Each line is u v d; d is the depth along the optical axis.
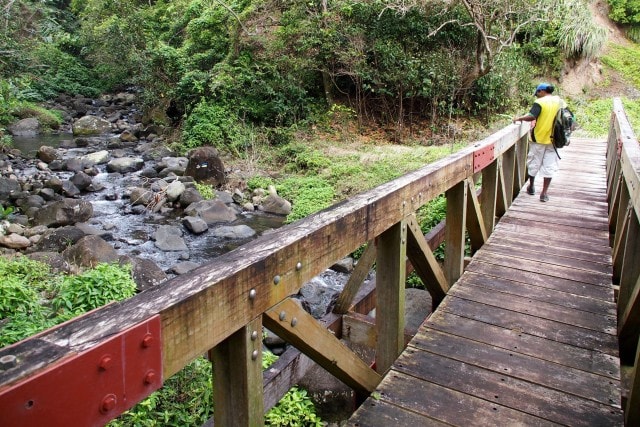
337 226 2.01
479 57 12.70
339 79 14.62
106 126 16.47
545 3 14.45
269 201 9.83
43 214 8.30
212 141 13.02
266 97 13.95
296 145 12.25
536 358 2.82
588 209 5.96
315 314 5.80
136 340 1.15
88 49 20.89
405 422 2.30
